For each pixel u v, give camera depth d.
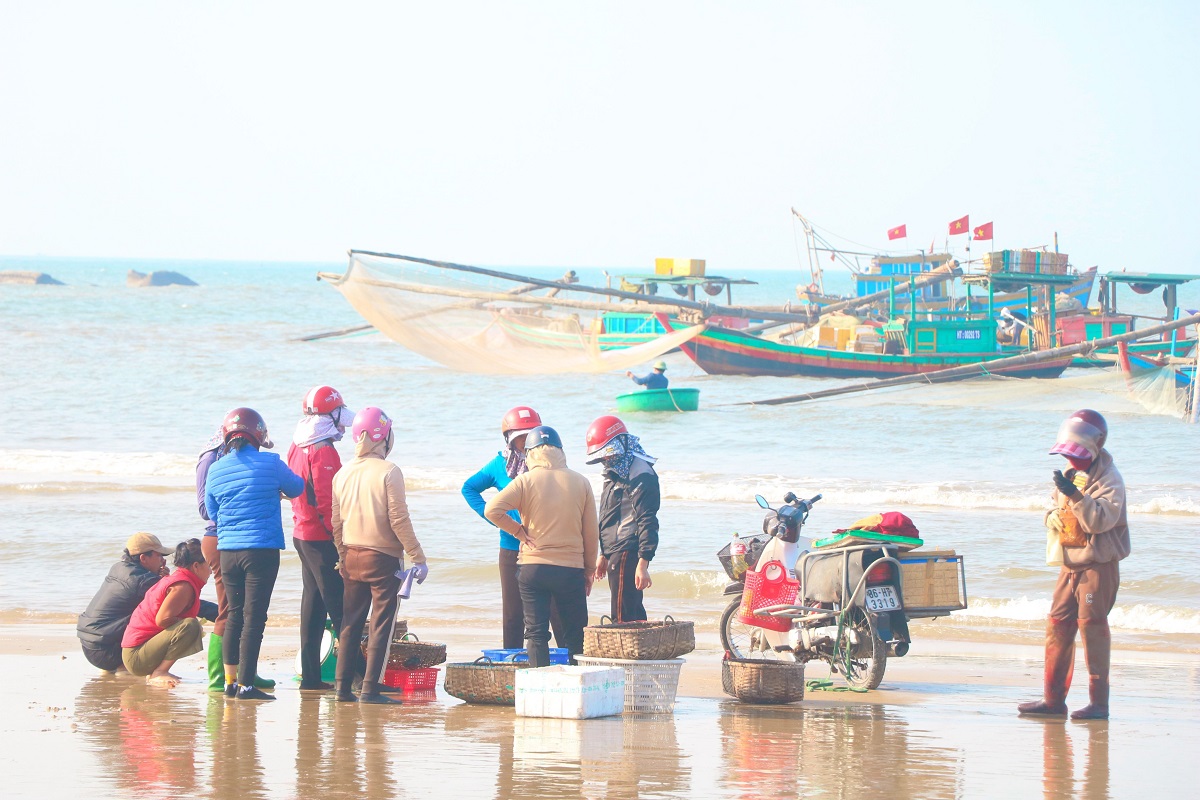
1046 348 104.12
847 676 19.28
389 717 16.42
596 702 16.55
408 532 17.00
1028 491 50.16
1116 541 16.92
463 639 24.94
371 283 68.69
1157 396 86.31
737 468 59.03
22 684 19.00
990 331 104.81
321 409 18.02
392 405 87.25
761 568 20.36
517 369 78.94
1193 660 23.17
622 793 12.45
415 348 73.62
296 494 17.61
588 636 17.58
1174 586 31.05
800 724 16.39
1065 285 105.81
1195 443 68.25
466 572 33.03
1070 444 16.88
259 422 17.64
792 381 107.62
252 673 17.50
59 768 13.30
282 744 14.61
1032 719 17.02
